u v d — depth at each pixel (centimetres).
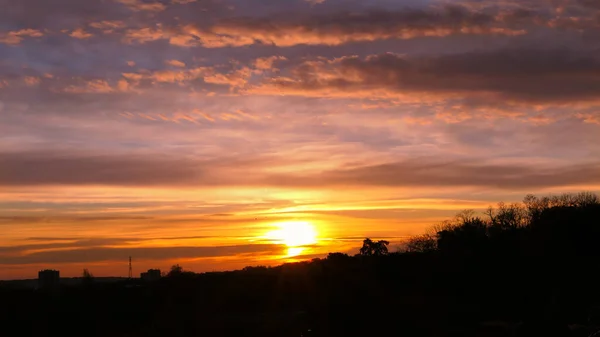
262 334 6362
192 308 8888
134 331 7462
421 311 6588
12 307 8394
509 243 7662
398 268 8031
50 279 10156
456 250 7844
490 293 7119
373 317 6550
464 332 5288
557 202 8894
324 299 7712
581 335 4597
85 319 8200
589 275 6894
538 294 6856
